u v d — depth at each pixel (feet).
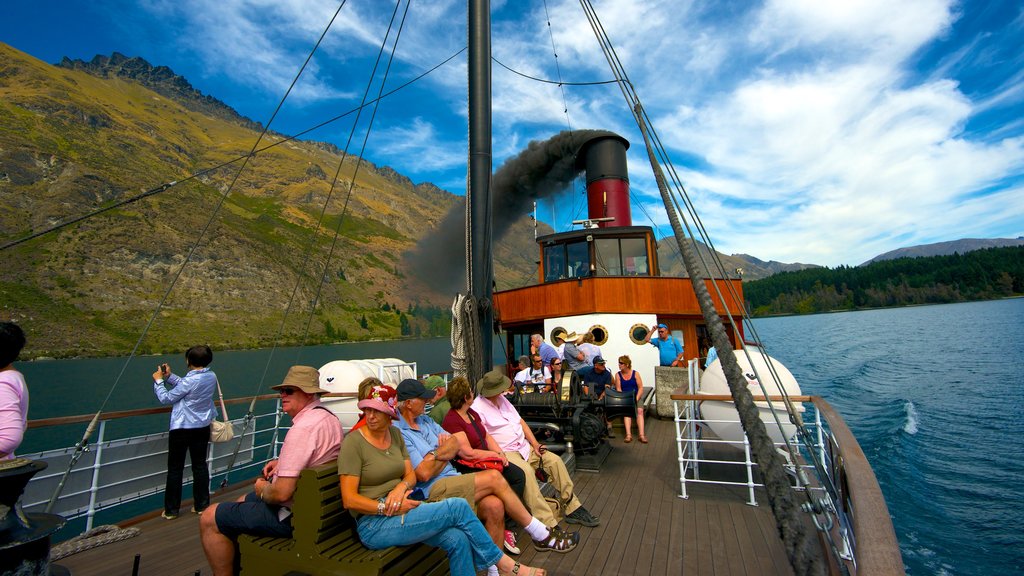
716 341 5.15
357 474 9.39
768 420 18.53
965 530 29.27
